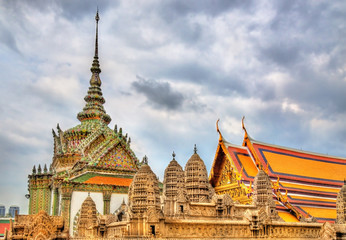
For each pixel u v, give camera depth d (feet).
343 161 260.62
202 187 182.09
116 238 137.08
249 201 195.11
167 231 144.36
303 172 234.38
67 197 219.20
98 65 328.08
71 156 286.05
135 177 146.30
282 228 167.02
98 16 338.54
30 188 260.01
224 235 154.51
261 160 223.71
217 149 220.84
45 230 148.36
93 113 311.06
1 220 271.08
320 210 206.39
